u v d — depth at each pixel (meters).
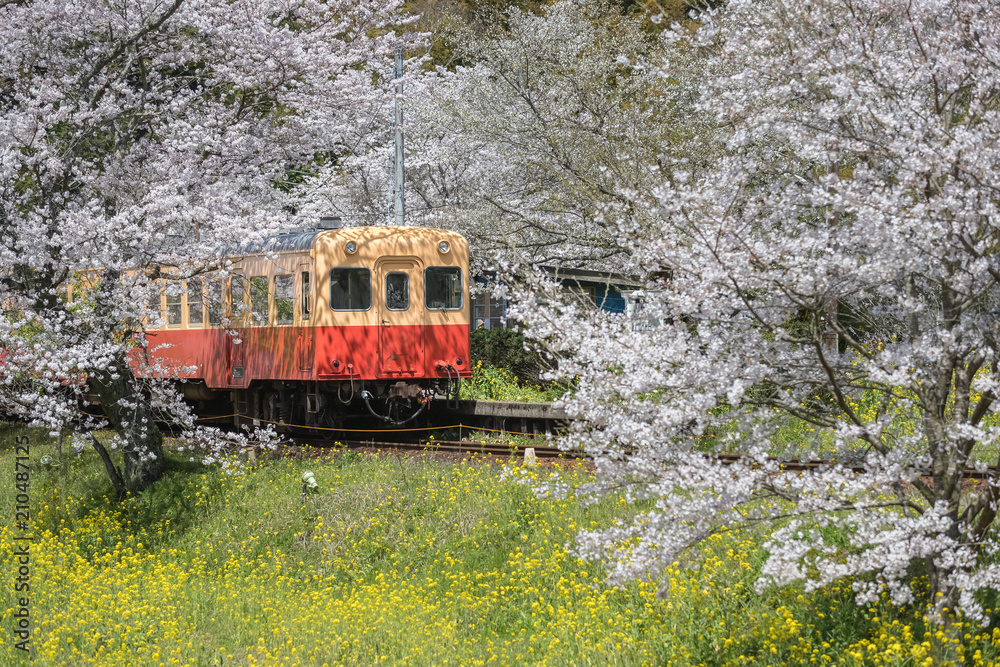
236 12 25.81
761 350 11.15
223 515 22.00
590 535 11.69
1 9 24.33
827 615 12.62
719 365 10.73
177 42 25.95
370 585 17.73
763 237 11.37
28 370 20.97
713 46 14.73
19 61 24.84
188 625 15.88
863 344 12.34
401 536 19.41
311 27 29.86
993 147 10.19
